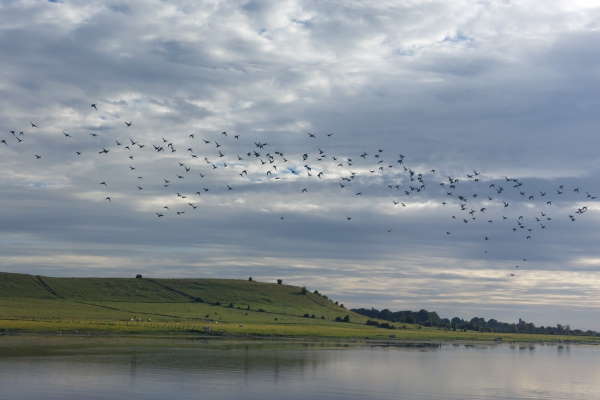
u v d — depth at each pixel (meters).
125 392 49.53
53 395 47.25
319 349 108.56
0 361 67.62
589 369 89.75
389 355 101.94
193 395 49.38
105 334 126.50
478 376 72.06
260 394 51.12
